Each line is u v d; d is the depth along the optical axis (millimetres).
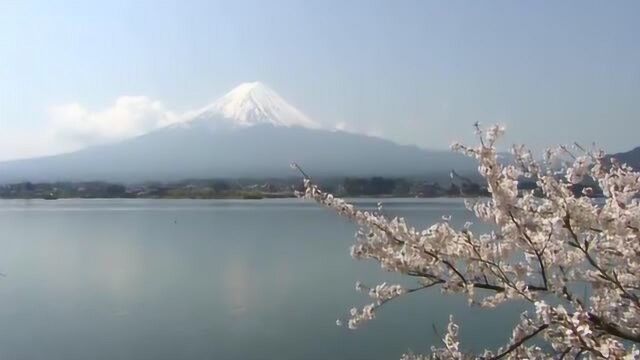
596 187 3961
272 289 30078
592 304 4176
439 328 20234
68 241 57062
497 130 3596
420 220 46375
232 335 21281
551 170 3943
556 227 3525
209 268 38344
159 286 31859
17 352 19406
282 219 90375
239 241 55875
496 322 19922
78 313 25234
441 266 4027
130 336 21359
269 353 18828
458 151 3629
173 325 22969
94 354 19156
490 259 3895
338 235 60906
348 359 17703
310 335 20766
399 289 4289
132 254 46594
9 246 52031
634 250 3836
